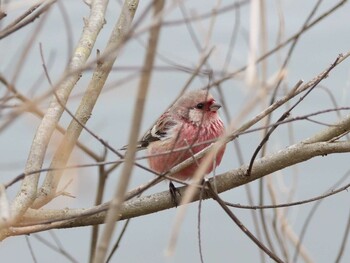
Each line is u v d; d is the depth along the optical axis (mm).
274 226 10734
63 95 8859
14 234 8352
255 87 6914
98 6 9781
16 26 7492
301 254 10805
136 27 6297
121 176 5324
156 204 9617
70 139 9164
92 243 11477
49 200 8969
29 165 8586
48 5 7590
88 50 9344
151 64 5238
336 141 9078
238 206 8633
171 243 8188
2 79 8836
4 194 7082
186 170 10531
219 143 6707
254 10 6789
